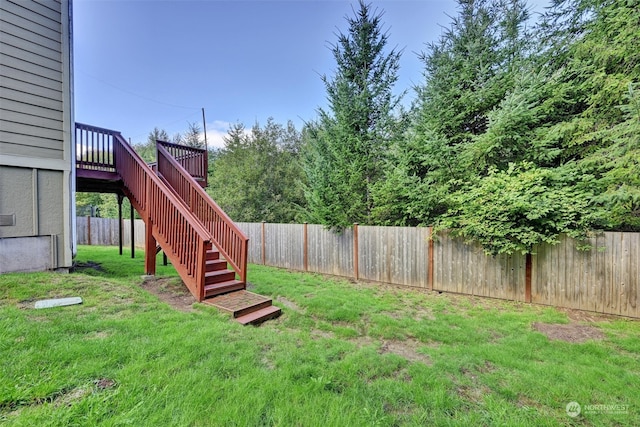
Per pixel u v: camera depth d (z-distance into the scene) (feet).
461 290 19.26
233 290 16.22
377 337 12.00
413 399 7.23
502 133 19.65
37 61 15.08
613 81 16.40
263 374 7.70
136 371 7.21
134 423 5.49
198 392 6.60
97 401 5.97
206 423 5.69
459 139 24.97
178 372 7.39
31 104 14.87
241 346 9.34
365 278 23.48
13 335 8.36
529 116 18.83
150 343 8.76
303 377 7.82
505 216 16.44
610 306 14.67
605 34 17.17
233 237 17.72
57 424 5.27
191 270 15.02
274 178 51.39
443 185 21.58
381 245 22.74
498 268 17.99
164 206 16.96
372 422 6.13
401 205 23.30
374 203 26.48
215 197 50.55
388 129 27.73
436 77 25.52
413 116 26.76
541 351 10.44
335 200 26.68
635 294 14.12
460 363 9.41
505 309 15.90
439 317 14.48
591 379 8.39
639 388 7.99
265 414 6.17
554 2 20.58
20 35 14.47
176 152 24.62
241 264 17.01
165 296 15.25
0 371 6.67
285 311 14.80
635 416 6.87
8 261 14.12
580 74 18.42
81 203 64.75
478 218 17.37
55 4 15.83
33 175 14.98
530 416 6.73
